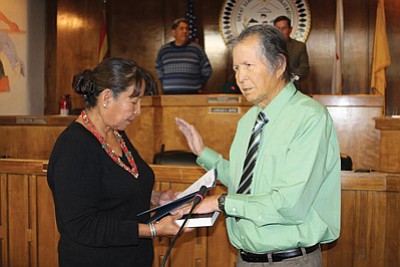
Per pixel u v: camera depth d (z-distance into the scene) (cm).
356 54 664
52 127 426
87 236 160
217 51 693
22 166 274
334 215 174
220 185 249
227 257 250
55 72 673
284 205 155
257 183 170
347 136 427
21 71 617
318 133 159
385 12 647
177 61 514
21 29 618
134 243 165
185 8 695
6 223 279
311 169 157
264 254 172
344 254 243
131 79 165
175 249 255
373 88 633
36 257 275
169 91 520
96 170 167
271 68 165
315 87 675
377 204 239
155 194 212
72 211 159
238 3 685
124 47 706
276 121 170
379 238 240
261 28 166
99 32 663
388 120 255
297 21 676
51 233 272
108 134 177
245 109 421
